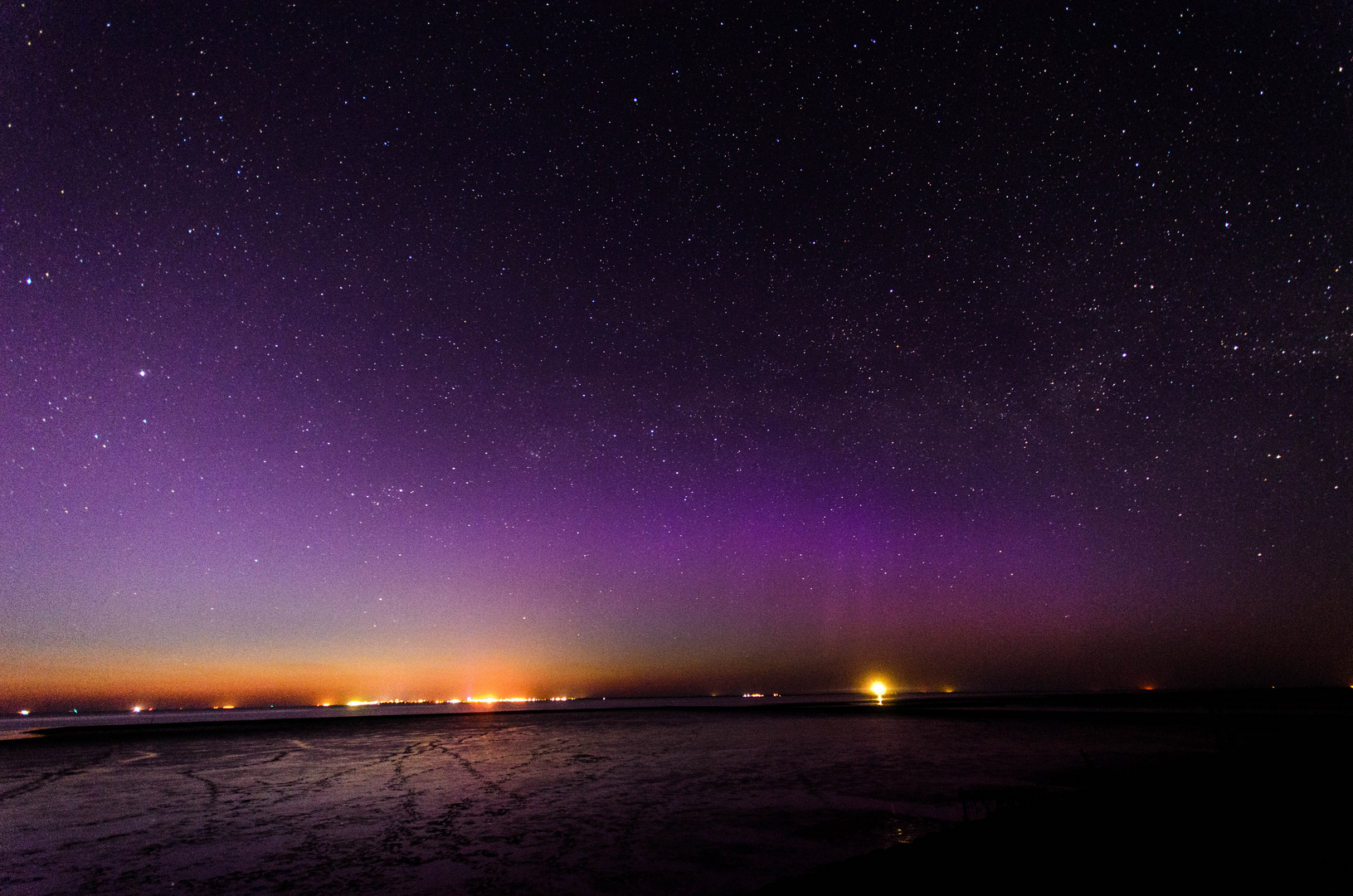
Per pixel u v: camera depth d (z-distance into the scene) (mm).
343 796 9461
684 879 5695
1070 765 11422
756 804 8672
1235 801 5805
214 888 5602
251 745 16375
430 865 6148
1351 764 7457
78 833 7398
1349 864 4172
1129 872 4066
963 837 4902
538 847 6715
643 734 18750
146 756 14320
